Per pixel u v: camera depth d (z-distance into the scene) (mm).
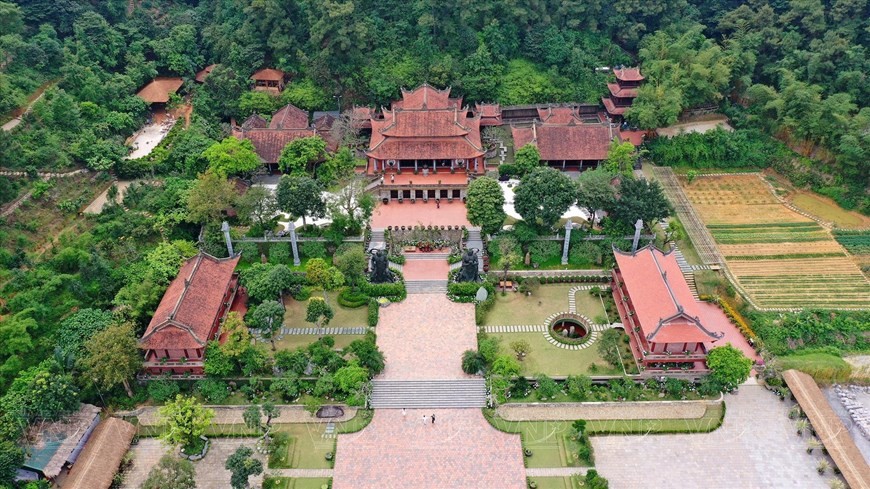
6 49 105562
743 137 119500
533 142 111125
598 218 102000
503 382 75188
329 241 95438
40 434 69250
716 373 74188
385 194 105812
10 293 78875
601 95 129625
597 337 84062
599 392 76188
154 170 104312
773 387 77750
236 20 131125
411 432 73000
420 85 125625
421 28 130250
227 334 78312
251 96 121500
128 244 89500
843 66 116312
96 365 70938
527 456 70188
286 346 82625
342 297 89625
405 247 97875
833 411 73750
